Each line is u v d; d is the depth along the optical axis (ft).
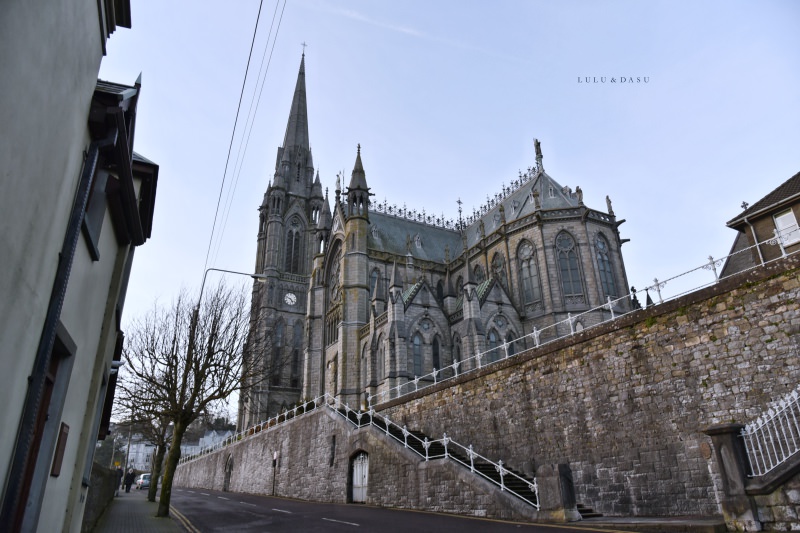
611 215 200.64
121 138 35.86
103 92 32.37
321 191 390.83
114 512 104.12
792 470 44.19
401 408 120.88
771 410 50.57
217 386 108.17
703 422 62.95
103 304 46.52
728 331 62.95
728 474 47.75
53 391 33.01
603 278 189.88
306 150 411.34
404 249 249.75
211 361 103.76
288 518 84.23
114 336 59.82
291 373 306.35
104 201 38.81
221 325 107.96
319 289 262.88
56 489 35.42
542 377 85.25
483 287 194.70
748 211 107.65
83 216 31.09
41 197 22.93
